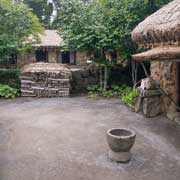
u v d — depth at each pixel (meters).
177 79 9.16
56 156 6.07
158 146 6.75
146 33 7.13
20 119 9.12
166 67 9.52
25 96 13.42
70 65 20.25
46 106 11.19
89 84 14.76
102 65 13.48
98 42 12.56
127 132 6.22
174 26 5.76
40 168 5.49
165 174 5.32
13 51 14.80
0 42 13.80
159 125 8.52
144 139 7.25
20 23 14.83
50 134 7.55
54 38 20.50
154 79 10.29
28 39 15.82
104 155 6.16
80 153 6.25
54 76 13.30
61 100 12.52
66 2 13.27
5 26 14.52
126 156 5.81
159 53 6.04
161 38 6.51
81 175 5.23
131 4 12.08
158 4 11.85
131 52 12.58
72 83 14.62
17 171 5.35
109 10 12.78
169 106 9.43
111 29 12.48
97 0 13.55
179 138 7.33
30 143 6.84
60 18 13.46
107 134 5.93
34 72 13.28
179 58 6.05
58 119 9.15
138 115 9.73
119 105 11.35
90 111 10.32
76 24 12.89
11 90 13.27
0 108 10.79
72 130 7.93
